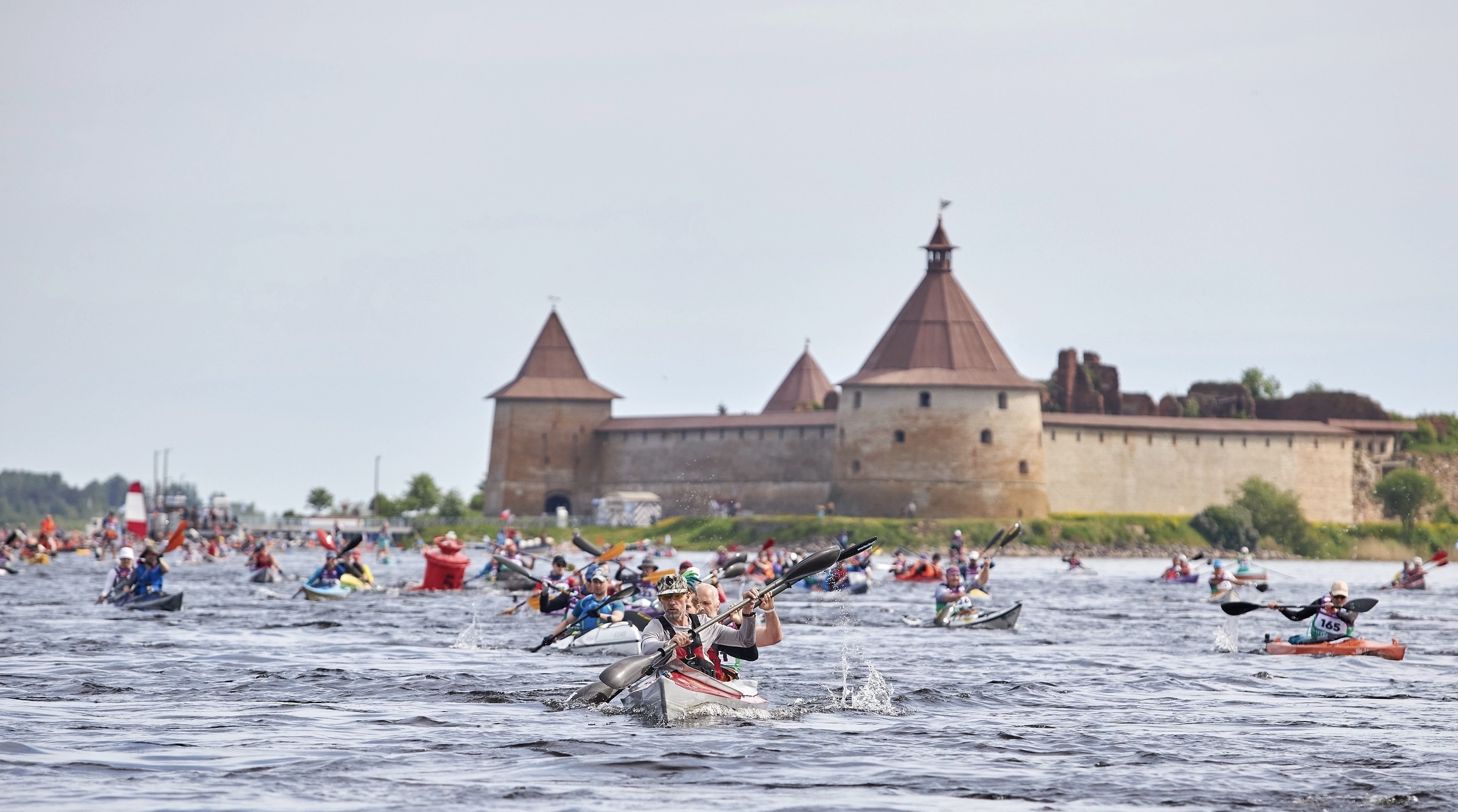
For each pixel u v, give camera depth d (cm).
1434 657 12175
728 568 8619
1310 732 7669
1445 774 6500
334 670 10081
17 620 14612
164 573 16775
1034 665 11112
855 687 9369
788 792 6006
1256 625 16200
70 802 5672
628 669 7344
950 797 5947
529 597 16125
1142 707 8688
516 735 7225
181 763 6469
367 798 5816
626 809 5666
